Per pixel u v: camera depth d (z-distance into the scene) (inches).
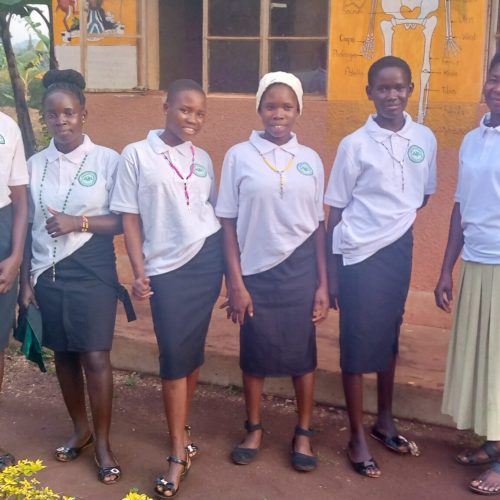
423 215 186.2
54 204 132.3
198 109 126.5
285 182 127.5
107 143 209.6
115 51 204.5
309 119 191.8
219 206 132.2
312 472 137.8
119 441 149.9
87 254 132.2
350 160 131.5
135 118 205.9
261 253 130.6
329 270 136.5
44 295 133.8
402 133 130.7
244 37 197.2
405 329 184.9
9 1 192.5
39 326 133.4
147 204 127.8
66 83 132.0
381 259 131.2
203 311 131.3
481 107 176.4
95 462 140.1
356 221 132.3
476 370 130.7
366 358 133.7
